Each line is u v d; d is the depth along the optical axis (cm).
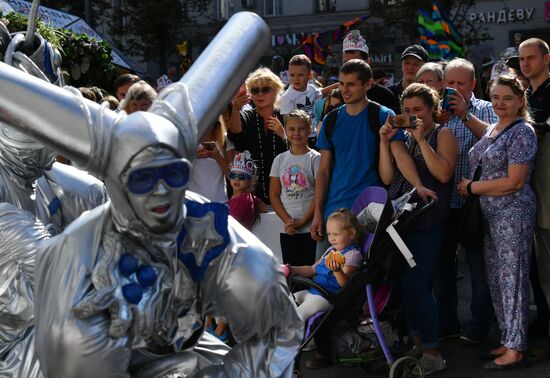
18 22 467
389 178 507
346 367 520
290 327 210
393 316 487
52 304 185
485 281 541
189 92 188
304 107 697
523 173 490
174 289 194
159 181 170
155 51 2533
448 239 548
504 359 501
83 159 173
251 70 204
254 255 199
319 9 3089
